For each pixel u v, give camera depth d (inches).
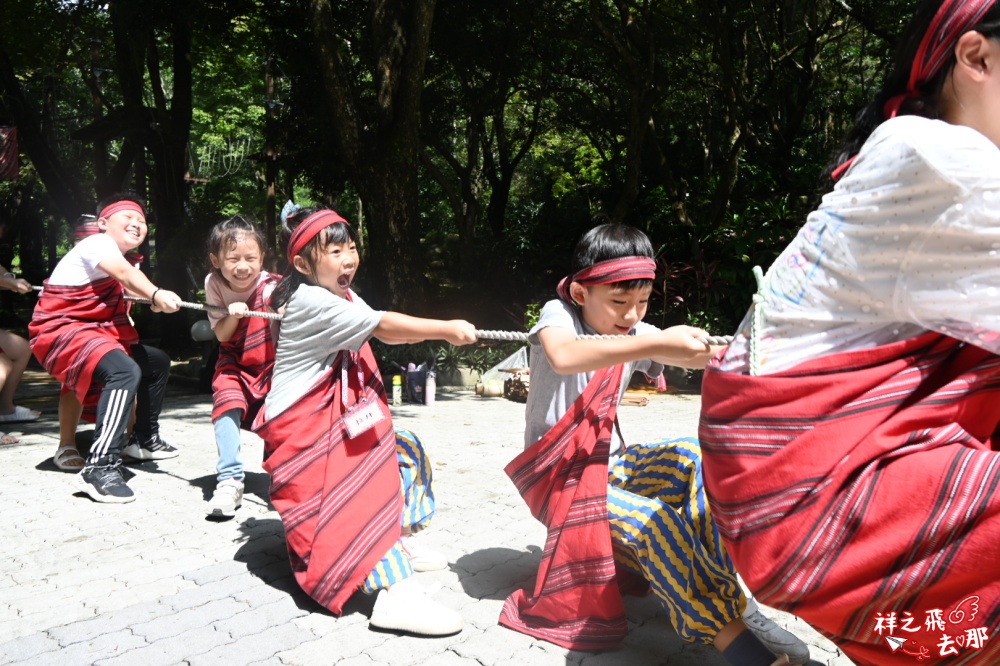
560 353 96.7
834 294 61.4
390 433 128.9
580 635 112.1
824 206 62.7
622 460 124.3
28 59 761.0
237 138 1066.7
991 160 55.1
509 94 729.6
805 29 689.6
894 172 57.3
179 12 577.6
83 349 195.8
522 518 176.4
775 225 475.8
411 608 117.6
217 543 160.7
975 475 56.4
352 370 127.4
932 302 57.3
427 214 964.0
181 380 444.8
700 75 678.5
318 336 124.7
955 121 62.6
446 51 610.2
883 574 58.7
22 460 235.6
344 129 462.9
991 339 57.1
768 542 62.2
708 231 494.0
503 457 240.7
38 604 130.3
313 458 125.6
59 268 201.9
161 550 156.6
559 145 1022.4
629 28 545.3
